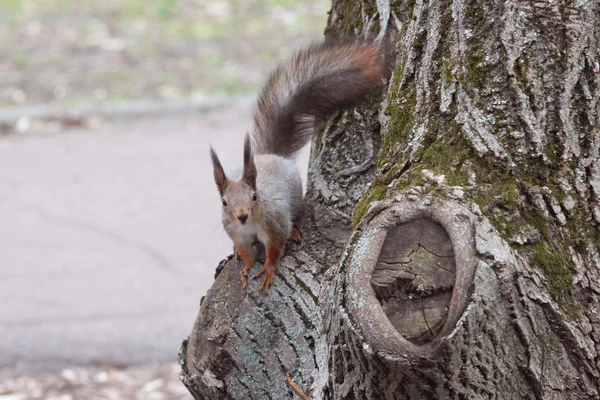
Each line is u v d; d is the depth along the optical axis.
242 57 28.34
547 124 6.00
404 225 5.68
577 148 5.99
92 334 13.98
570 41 6.04
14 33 30.28
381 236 5.68
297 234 8.06
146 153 21.94
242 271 7.88
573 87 6.02
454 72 6.29
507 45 6.11
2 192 19.94
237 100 24.98
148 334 13.99
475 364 5.38
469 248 5.44
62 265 16.42
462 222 5.54
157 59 28.19
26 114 24.30
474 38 6.27
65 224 18.25
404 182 6.04
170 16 32.38
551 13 6.08
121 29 30.92
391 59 8.05
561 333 5.66
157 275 15.98
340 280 5.71
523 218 5.80
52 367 13.12
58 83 26.33
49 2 33.47
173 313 14.62
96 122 24.09
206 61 28.02
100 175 20.75
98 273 16.09
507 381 5.55
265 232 7.91
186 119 24.12
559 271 5.72
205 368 7.59
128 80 26.55
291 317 7.42
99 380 12.74
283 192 8.50
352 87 8.22
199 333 7.80
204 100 24.89
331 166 8.20
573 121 6.01
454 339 5.25
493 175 5.92
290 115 9.53
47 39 29.78
